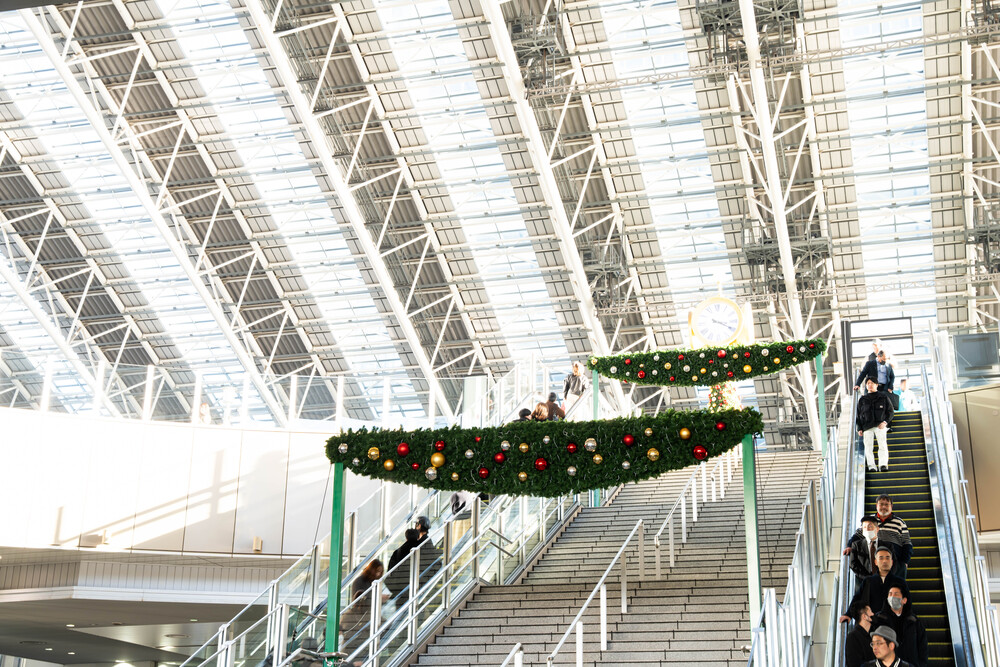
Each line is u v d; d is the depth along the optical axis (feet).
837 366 118.73
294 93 89.56
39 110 100.27
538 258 108.99
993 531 56.75
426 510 53.06
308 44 92.27
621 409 119.44
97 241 112.57
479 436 39.40
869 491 45.78
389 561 46.80
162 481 68.74
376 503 60.23
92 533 65.26
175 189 105.70
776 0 81.61
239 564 73.00
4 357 64.64
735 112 92.38
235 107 97.91
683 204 102.94
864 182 99.14
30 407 64.85
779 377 121.49
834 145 95.81
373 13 90.17
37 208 109.60
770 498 54.70
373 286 113.19
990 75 89.10
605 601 36.94
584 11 88.74
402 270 111.34
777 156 97.30
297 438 72.74
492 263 110.63
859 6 85.35
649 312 114.11
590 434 38.14
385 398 71.72
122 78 96.22
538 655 37.55
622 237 105.19
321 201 105.19
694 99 93.40
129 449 68.08
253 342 122.11
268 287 116.06
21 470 63.52
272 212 107.14
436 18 90.07
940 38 82.43
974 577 35.22
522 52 89.30
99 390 67.87
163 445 69.41
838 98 90.27
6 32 92.84
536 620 40.27
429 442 39.75
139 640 95.25
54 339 116.16
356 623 41.34
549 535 52.54
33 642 97.91
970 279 102.63
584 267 106.42
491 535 47.01
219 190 104.83
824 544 40.06
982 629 32.12
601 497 58.70
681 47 89.51
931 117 92.53
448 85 95.09
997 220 99.91
